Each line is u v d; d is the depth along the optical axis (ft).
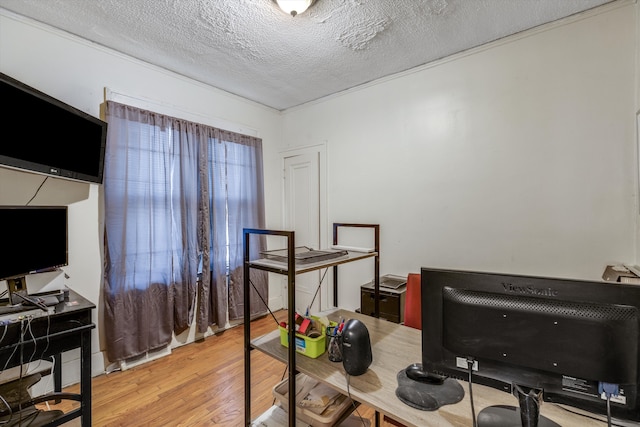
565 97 6.42
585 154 6.23
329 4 5.87
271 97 10.87
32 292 5.02
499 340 2.54
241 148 10.54
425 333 2.97
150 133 8.09
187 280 8.79
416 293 5.27
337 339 3.87
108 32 6.88
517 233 7.00
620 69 5.88
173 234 8.57
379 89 9.31
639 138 5.49
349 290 10.16
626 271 5.23
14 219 4.75
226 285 9.98
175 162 8.65
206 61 8.21
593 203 6.15
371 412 5.86
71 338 4.75
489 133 7.34
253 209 10.80
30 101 5.10
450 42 7.29
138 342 7.73
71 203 6.95
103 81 7.45
